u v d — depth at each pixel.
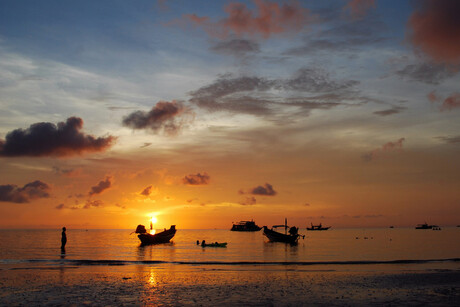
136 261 39.16
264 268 34.62
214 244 75.19
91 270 32.53
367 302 19.64
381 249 65.50
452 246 74.81
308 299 20.42
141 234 79.06
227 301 19.94
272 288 23.78
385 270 32.91
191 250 62.41
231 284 25.33
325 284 25.34
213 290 23.08
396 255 51.41
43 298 20.58
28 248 64.44
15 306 18.77
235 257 47.91
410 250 62.50
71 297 20.88
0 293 21.92
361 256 49.66
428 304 19.12
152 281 26.47
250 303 19.47
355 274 30.25
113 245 77.19
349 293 22.12
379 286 24.48
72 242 91.00
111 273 30.58
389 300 20.11
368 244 84.31
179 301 19.94
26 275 29.16
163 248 67.44
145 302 19.72
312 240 110.69
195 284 25.27
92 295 21.42
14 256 47.06
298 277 28.62
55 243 84.31
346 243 89.62
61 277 28.16
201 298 20.70
